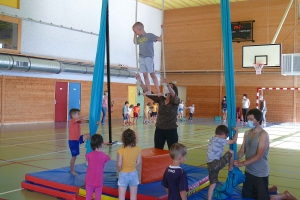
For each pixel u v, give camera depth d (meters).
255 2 22.80
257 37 22.77
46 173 6.23
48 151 9.57
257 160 4.96
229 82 5.58
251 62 19.88
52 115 18.75
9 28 15.82
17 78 16.81
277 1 22.12
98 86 6.41
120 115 23.20
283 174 7.36
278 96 22.44
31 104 17.58
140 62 6.54
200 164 8.30
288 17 21.84
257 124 5.11
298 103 21.81
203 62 24.97
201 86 25.25
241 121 22.11
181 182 4.00
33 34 17.00
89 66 19.98
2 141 11.24
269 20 22.39
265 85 22.88
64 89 19.36
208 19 24.70
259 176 5.02
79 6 19.67
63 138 12.27
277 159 9.15
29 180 6.00
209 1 23.69
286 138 13.73
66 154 9.16
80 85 20.33
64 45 18.81
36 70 16.45
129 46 23.47
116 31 22.27
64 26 18.73
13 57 15.38
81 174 6.22
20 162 8.01
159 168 5.71
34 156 8.80
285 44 21.97
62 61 18.66
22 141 11.35
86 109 20.75
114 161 7.50
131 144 4.61
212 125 18.89
